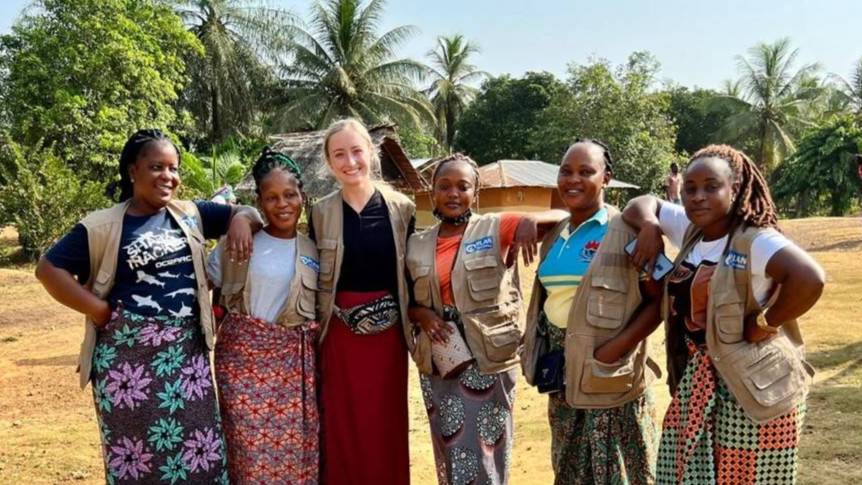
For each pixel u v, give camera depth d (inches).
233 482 134.7
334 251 139.9
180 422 122.1
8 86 815.7
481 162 1590.8
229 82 1151.0
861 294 371.2
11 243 890.7
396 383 143.7
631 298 118.0
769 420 97.4
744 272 98.8
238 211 138.1
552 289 125.2
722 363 99.5
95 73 802.8
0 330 405.1
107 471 122.3
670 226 117.6
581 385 118.1
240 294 133.9
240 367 132.3
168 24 884.0
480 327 131.8
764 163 1531.7
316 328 139.1
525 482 168.4
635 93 1195.9
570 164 123.0
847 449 164.4
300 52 1155.3
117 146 801.6
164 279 123.4
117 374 119.9
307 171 512.1
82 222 122.0
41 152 762.2
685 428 104.2
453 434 132.4
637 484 120.2
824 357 254.8
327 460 141.9
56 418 243.1
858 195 1266.0
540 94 1524.4
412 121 1184.2
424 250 137.9
